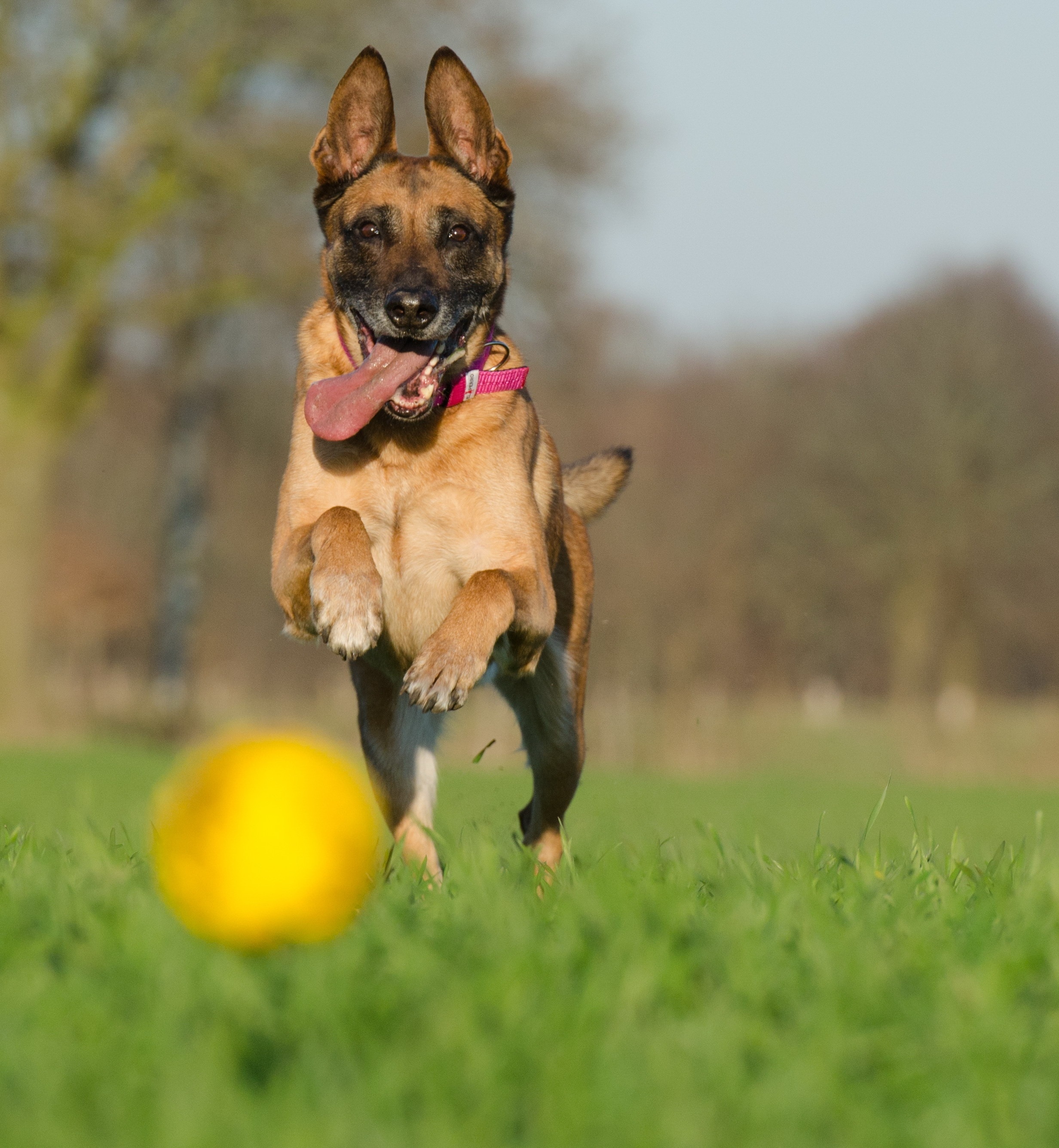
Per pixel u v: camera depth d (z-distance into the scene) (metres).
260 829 4.13
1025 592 52.41
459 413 7.11
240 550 53.47
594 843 8.66
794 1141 3.00
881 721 32.38
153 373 36.56
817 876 6.07
